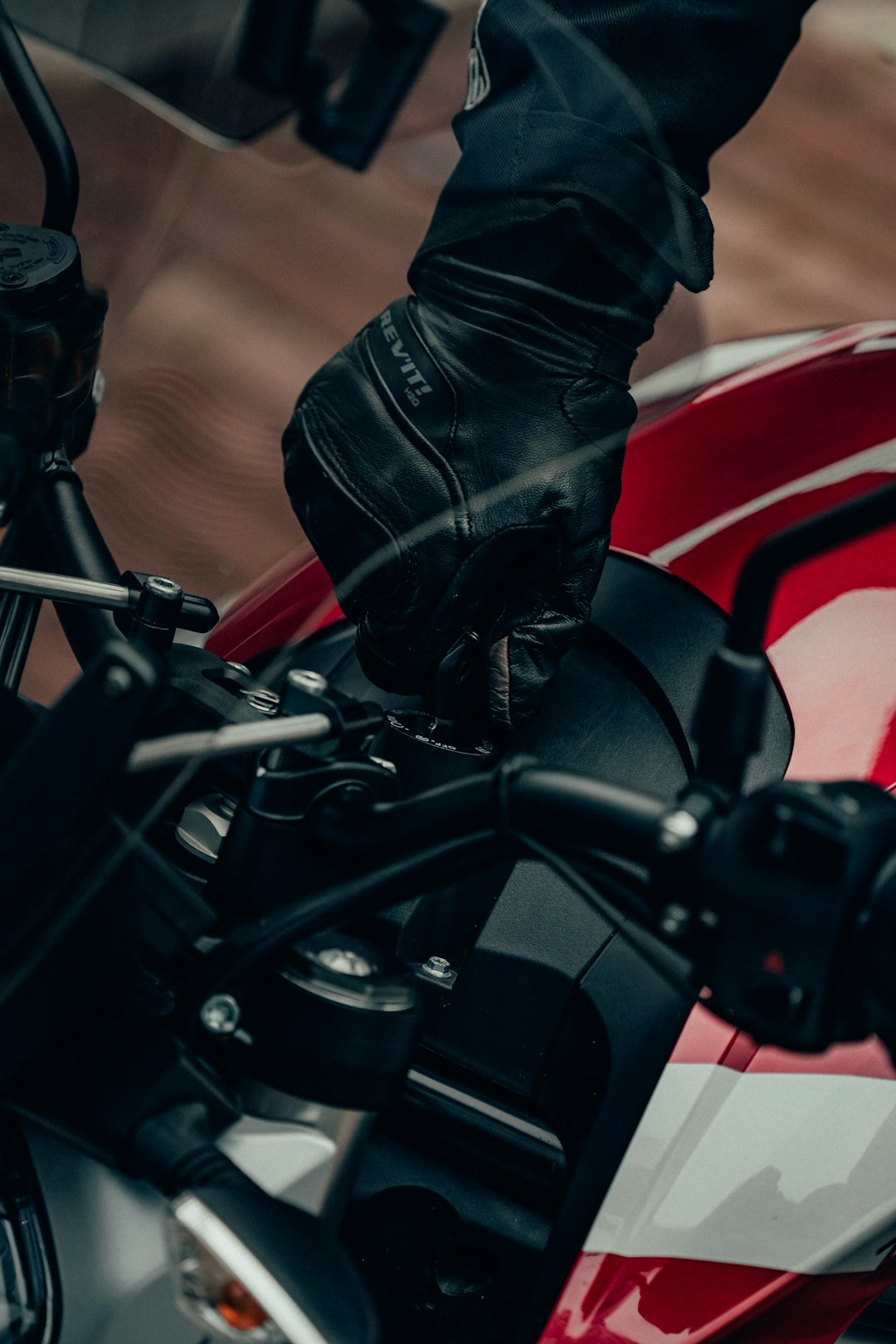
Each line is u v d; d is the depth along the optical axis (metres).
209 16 1.30
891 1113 1.52
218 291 1.36
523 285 1.37
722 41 1.42
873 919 1.25
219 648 1.59
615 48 1.41
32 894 1.31
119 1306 1.34
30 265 1.36
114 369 1.38
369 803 1.38
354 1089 1.37
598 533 1.44
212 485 1.37
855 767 1.62
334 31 1.30
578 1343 1.48
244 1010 1.38
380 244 1.35
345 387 1.36
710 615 1.69
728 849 1.27
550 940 1.58
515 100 1.35
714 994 1.29
